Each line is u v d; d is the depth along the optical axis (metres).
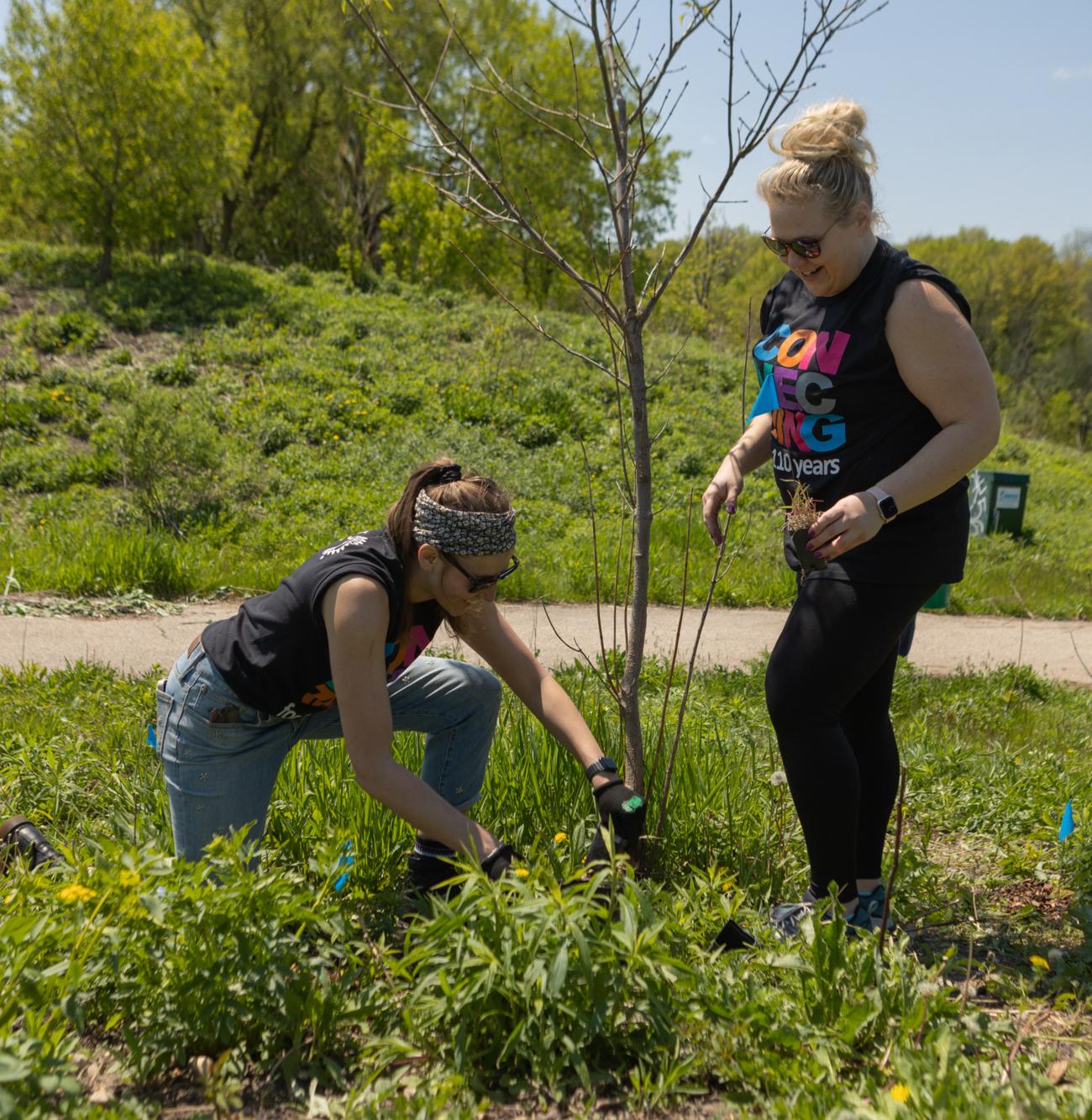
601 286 3.07
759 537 11.48
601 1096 2.15
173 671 2.72
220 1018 2.17
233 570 9.66
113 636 7.73
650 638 8.44
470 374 15.88
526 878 2.33
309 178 28.53
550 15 25.59
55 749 4.25
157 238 18.72
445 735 3.01
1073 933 3.12
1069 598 11.75
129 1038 2.12
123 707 5.15
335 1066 2.15
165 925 2.18
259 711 2.64
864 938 2.58
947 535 2.74
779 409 2.89
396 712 2.93
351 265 22.31
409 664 2.68
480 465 12.85
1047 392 56.72
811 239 2.63
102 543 9.58
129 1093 2.11
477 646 2.81
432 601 2.58
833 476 2.80
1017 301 65.56
